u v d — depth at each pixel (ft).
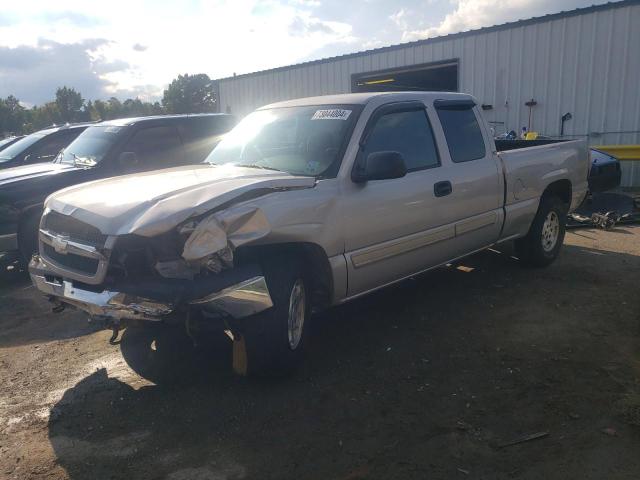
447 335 15.34
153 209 11.09
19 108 326.03
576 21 46.55
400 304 17.94
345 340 15.24
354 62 62.13
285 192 12.38
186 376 13.35
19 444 10.75
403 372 13.25
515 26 49.78
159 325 11.32
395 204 14.76
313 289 13.76
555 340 14.74
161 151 26.40
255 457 10.13
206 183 12.23
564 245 25.39
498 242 19.25
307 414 11.51
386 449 10.23
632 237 26.68
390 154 13.25
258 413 11.60
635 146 42.24
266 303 11.41
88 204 12.17
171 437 10.84
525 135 43.39
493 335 15.23
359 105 15.08
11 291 21.38
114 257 11.21
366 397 12.13
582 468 9.45
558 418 11.00
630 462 9.55
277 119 16.51
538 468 9.50
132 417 11.61
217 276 10.95
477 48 52.47
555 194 22.25
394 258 15.08
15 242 22.17
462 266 22.03
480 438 10.45
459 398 11.94
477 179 17.46
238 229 11.27
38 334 16.56
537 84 49.37
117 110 346.13
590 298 17.92
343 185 13.60
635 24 43.86
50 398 12.53
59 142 33.76
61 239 12.26
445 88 65.67
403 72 58.85
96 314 11.55
